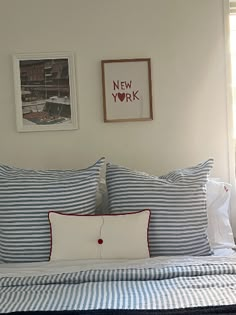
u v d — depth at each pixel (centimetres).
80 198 211
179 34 253
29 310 141
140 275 169
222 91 256
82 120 254
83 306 143
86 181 214
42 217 205
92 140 254
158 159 256
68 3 251
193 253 204
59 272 175
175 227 204
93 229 196
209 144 257
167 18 253
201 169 222
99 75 253
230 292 152
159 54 254
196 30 254
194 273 171
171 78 254
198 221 208
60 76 252
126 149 255
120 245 194
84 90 253
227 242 221
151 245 202
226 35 254
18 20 250
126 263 184
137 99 254
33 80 252
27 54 251
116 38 252
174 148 256
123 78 253
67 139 254
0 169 222
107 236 195
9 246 204
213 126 256
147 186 211
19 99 251
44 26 251
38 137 254
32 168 254
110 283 165
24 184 210
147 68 253
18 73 251
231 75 256
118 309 139
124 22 252
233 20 262
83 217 200
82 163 255
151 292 154
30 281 166
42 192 208
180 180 215
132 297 150
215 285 159
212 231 221
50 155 254
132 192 211
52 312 139
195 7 253
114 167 221
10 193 208
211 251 211
